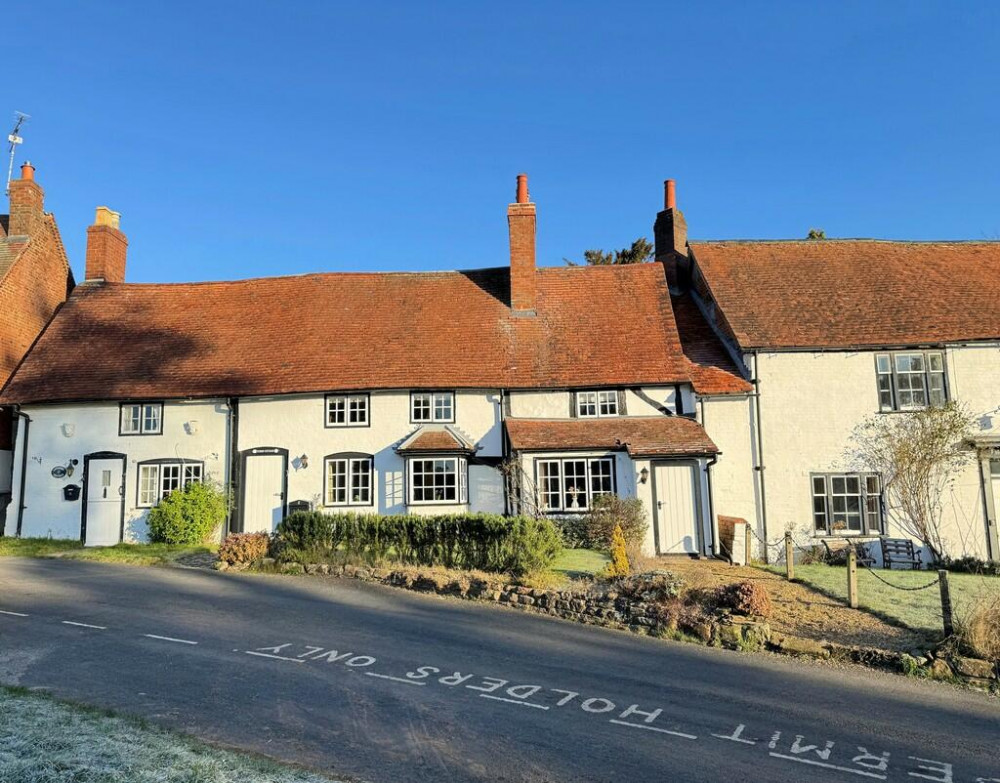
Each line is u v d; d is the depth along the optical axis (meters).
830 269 24.80
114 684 8.26
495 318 24.59
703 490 20.34
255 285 27.06
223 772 5.75
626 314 24.52
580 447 20.55
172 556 18.64
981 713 8.31
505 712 7.75
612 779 6.19
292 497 21.98
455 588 13.98
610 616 12.15
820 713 8.07
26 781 5.37
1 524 23.38
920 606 12.65
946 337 21.03
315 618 11.88
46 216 26.75
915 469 20.38
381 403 22.25
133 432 22.69
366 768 6.20
